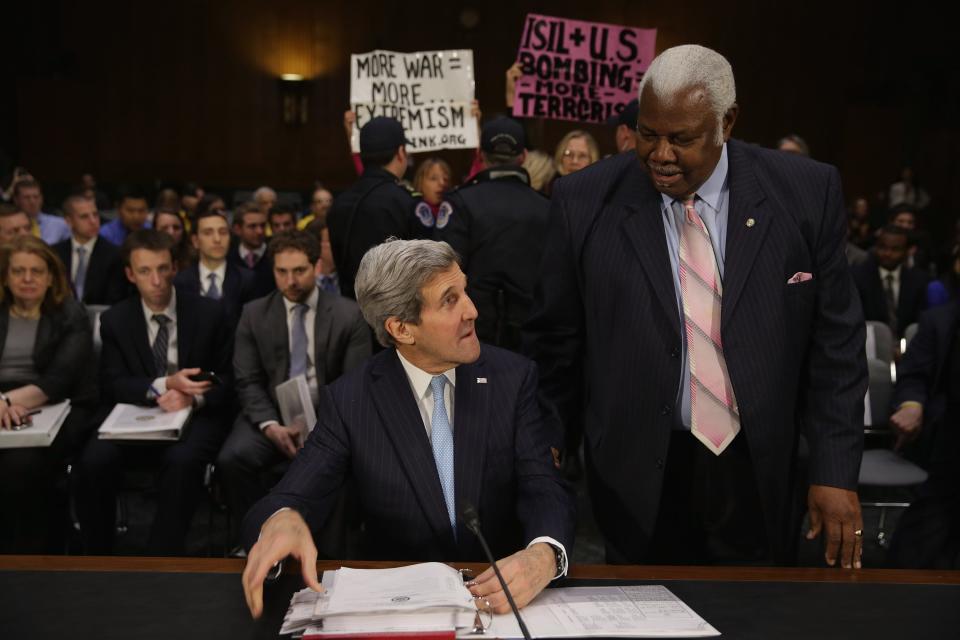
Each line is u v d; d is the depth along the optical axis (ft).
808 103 49.67
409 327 5.44
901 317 17.84
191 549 11.64
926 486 8.88
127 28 48.32
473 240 10.82
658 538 6.26
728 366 5.73
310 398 10.18
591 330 6.16
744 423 5.78
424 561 5.64
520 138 11.25
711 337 5.83
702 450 5.98
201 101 49.37
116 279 15.94
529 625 4.48
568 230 6.17
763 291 5.70
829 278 5.86
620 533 6.30
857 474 5.75
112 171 49.11
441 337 5.39
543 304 6.42
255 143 50.01
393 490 5.63
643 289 5.88
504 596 4.67
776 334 5.74
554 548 5.06
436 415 5.82
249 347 10.81
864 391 5.89
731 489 6.00
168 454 10.09
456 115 14.30
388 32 49.34
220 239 14.53
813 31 49.16
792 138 17.35
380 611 4.38
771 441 5.84
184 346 11.07
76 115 48.21
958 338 8.68
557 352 6.51
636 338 5.91
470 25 49.14
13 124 47.57
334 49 49.57
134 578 5.05
